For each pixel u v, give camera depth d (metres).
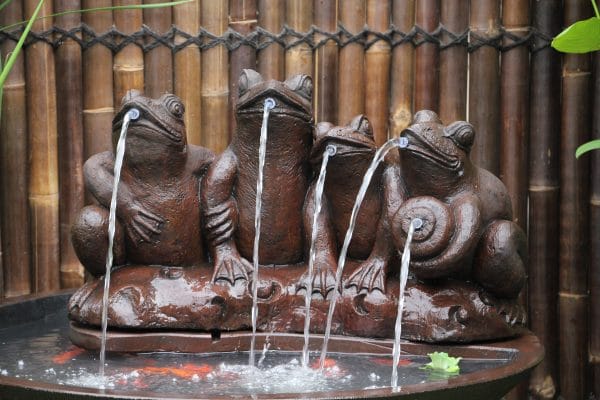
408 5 4.30
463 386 2.59
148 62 4.24
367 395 2.46
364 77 4.36
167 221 3.22
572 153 4.27
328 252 3.24
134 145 3.15
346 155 3.11
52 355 3.04
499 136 4.34
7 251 4.17
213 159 3.34
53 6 4.12
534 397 4.38
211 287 3.12
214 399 2.40
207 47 4.28
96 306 3.07
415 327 3.03
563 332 4.36
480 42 4.28
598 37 2.25
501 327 3.09
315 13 4.32
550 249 4.33
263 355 3.02
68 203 4.20
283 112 3.14
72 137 4.17
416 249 3.00
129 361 2.96
